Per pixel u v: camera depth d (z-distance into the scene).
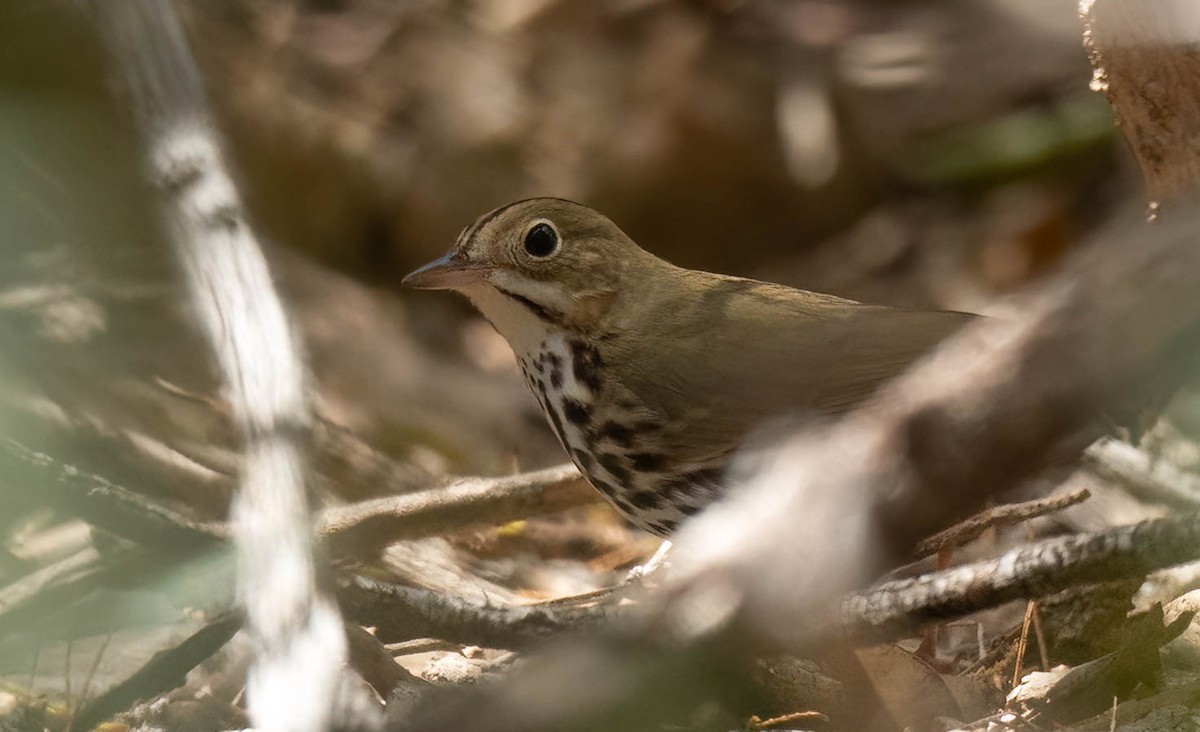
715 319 10.04
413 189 16.38
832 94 16.56
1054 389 3.18
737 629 3.47
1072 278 3.31
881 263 16.08
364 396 13.99
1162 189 7.97
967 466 3.21
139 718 7.87
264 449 7.12
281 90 16.23
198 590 8.49
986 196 16.31
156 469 10.30
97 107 13.90
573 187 16.44
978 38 16.50
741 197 16.56
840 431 3.43
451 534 10.15
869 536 3.26
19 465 8.75
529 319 10.34
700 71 16.67
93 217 13.72
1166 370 3.16
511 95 16.69
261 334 8.15
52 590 8.72
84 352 11.90
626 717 3.60
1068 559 5.68
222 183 9.41
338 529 9.41
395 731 4.23
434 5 17.12
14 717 8.04
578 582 11.20
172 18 10.38
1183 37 7.66
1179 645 8.01
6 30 14.09
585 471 10.30
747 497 3.61
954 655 8.75
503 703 3.66
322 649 5.15
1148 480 9.90
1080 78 15.89
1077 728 7.21
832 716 7.34
